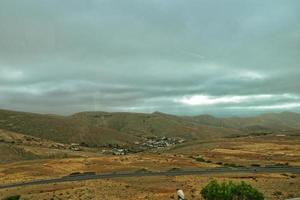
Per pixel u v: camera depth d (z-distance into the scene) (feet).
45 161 636.89
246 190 196.95
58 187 360.48
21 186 391.04
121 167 540.93
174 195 293.23
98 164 578.25
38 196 303.89
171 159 639.76
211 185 202.80
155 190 323.37
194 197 280.10
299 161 604.49
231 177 409.28
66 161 618.44
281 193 291.79
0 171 536.42
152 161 606.96
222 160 630.33
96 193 309.22
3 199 298.56
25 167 562.66
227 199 195.62
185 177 414.21
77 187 349.82
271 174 438.40
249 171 480.23
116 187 344.08
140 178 417.08
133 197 288.71
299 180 377.50
